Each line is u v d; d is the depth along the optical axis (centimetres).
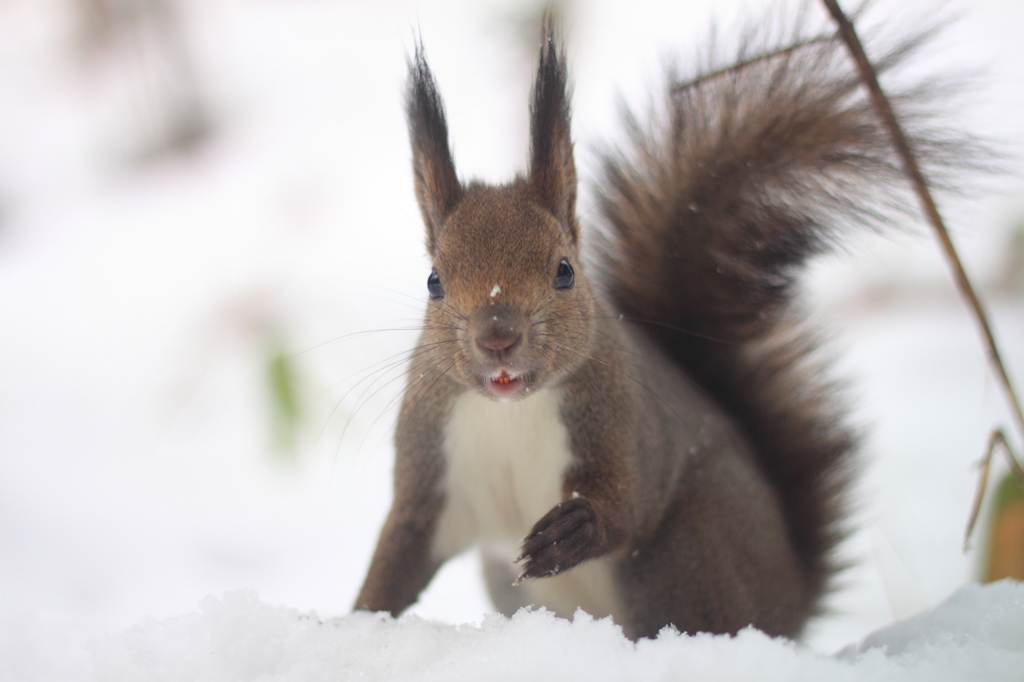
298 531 156
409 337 173
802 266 143
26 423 172
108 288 202
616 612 139
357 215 214
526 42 221
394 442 139
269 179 223
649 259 143
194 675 130
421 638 131
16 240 217
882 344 182
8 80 236
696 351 144
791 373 144
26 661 134
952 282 190
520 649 129
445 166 138
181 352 182
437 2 262
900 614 146
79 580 152
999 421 161
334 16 262
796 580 142
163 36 232
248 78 246
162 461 162
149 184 228
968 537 138
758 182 142
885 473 157
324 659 131
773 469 144
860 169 142
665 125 144
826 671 128
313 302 185
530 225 136
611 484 137
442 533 139
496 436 138
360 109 240
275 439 157
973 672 128
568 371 136
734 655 128
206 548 155
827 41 142
